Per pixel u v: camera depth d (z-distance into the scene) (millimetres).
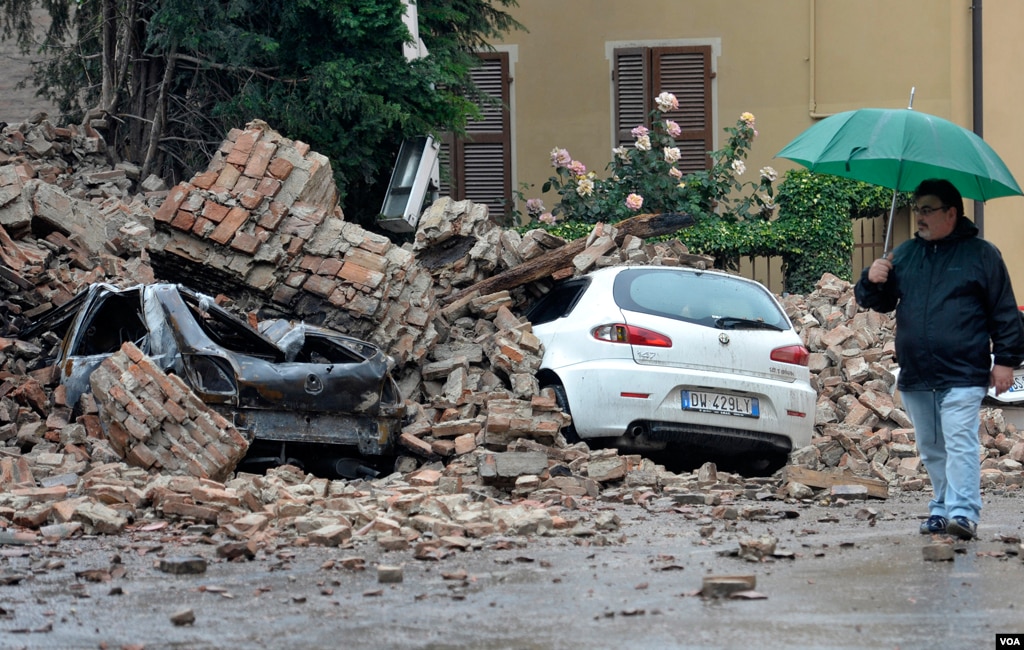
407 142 37844
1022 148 47594
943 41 47250
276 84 35188
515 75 47812
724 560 12500
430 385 23750
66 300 26234
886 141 14047
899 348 14508
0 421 20531
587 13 47781
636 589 10867
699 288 21906
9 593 10727
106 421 18062
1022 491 20984
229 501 15094
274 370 19141
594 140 47750
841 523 15719
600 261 27703
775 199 42656
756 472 22875
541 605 10172
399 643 8828
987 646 8641
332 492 17203
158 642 8891
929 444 14609
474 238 27906
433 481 18359
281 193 24250
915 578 11359
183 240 23922
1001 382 14109
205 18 34688
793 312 30891
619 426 20672
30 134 36375
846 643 8734
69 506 14656
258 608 10094
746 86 47531
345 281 23703
